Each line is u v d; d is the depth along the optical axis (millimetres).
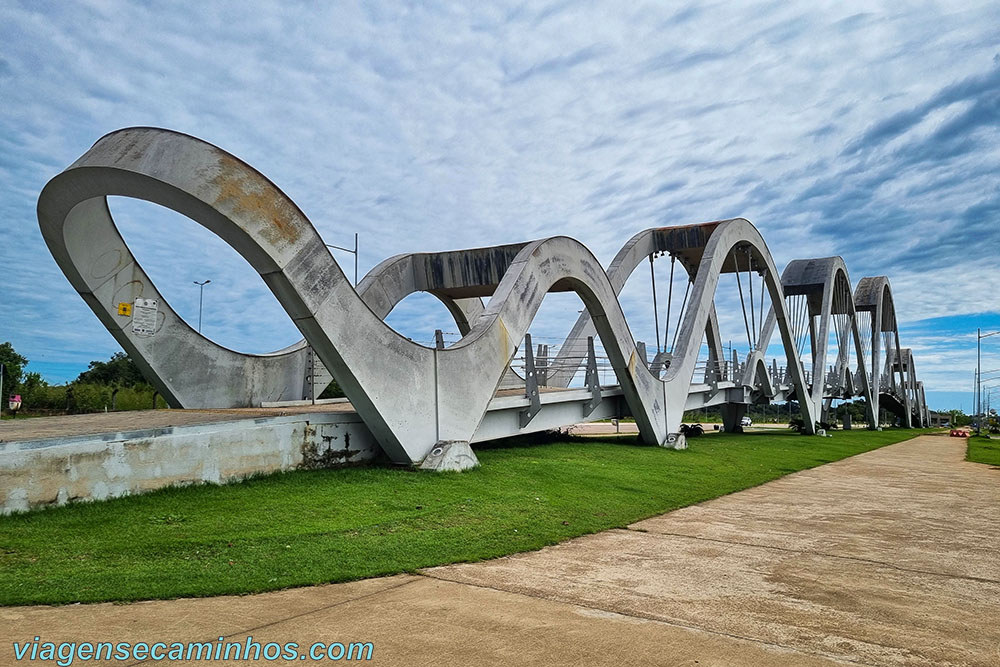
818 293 55844
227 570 7895
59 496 9781
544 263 21000
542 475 16516
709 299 33906
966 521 13844
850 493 18172
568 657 5660
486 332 18312
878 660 5836
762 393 44844
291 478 13188
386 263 26812
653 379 28156
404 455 15484
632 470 19203
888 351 79750
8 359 40688
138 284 17703
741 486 18922
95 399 37500
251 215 11922
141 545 8578
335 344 13477
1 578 7129
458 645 5887
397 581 7973
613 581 8305
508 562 9172
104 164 11484
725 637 6312
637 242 36500
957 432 64188
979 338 73312
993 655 6043
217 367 19953
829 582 8602
